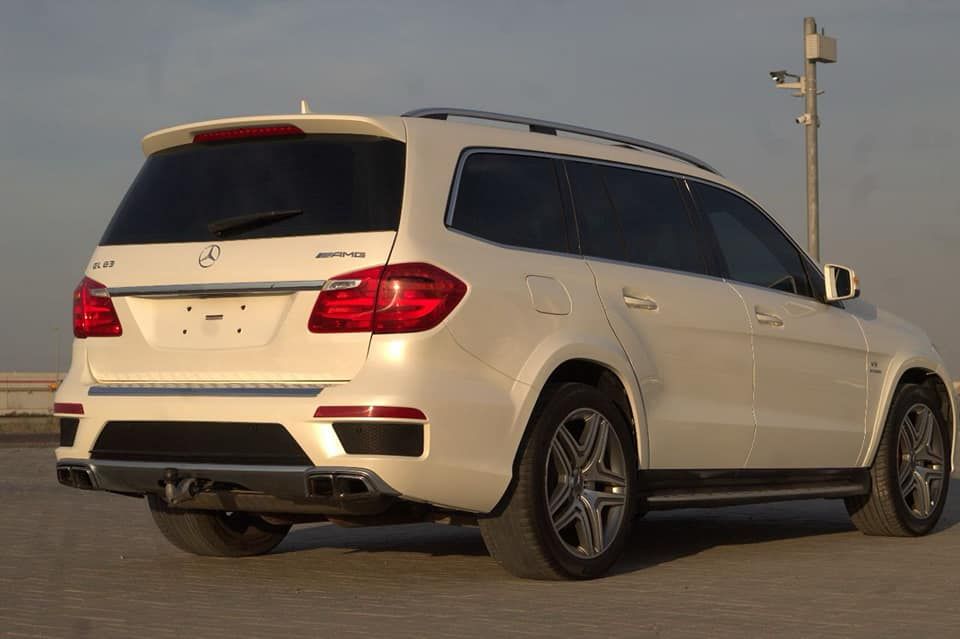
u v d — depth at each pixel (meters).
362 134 8.31
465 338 7.96
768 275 10.55
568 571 8.46
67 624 7.04
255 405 7.88
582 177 9.27
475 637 6.60
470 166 8.50
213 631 6.79
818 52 24.25
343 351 7.83
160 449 8.25
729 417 9.75
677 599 7.80
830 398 10.76
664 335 9.27
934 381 12.12
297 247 8.07
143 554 10.11
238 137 8.69
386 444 7.65
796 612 7.36
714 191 10.38
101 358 8.65
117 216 8.95
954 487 17.03
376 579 8.66
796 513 13.52
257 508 8.45
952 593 8.09
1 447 31.38
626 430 8.85
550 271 8.62
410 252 7.90
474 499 7.97
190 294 8.32
